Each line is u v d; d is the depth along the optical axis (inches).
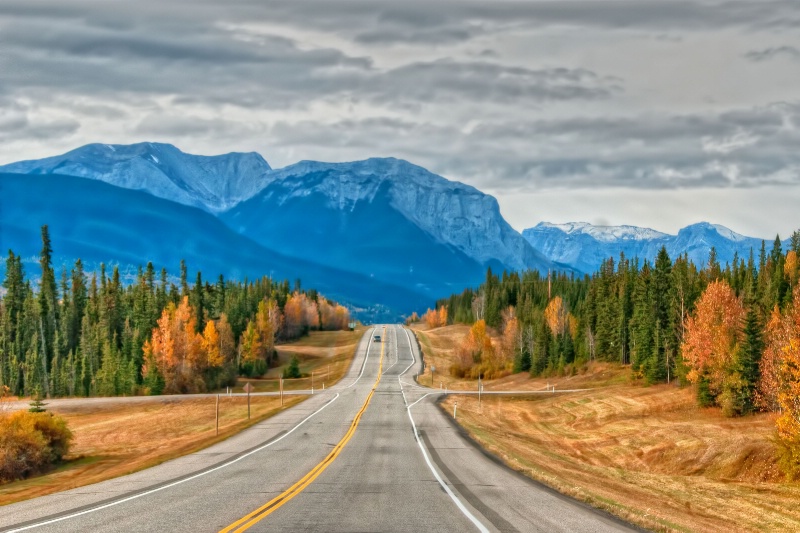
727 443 2551.7
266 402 3929.6
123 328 6141.7
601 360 5305.1
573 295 7519.7
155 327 5989.2
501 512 860.6
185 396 4503.0
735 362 3144.7
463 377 5940.0
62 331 6186.0
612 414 3474.4
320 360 6953.7
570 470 1637.6
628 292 5339.6
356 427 2273.6
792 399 2213.3
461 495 993.5
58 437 2335.1
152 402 4239.7
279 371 6240.2
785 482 2105.1
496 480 1181.7
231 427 2539.4
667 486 1632.6
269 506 883.4
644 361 4399.6
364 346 7647.6
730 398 3083.2
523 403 4015.8
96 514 843.4
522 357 5861.2
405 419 2588.6
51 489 1277.1
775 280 4894.2
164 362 5187.0
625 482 1641.2
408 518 805.2
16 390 5605.3
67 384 5472.4
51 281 6599.4
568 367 5457.7
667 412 3385.8
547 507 918.4
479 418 3097.9
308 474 1224.2
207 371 5442.9
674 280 4552.2
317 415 2751.0
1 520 832.3
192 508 872.3
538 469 1425.9
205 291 7253.9
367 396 3892.7
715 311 3442.4
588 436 3016.7
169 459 1604.3
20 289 6535.4
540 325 5821.9
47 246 6815.9
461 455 1587.1
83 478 1560.0
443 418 2677.2
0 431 2150.6
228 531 722.8
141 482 1172.5
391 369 6166.3
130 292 6988.2
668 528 834.8
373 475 1214.9
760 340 3078.2
